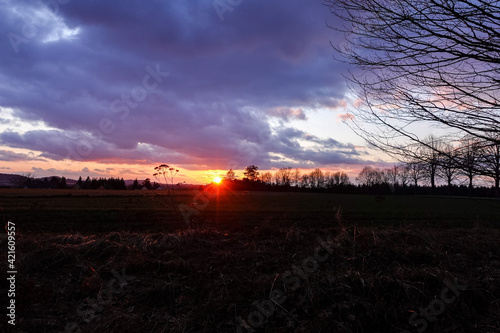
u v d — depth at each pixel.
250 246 7.33
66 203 27.05
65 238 7.25
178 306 4.77
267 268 6.00
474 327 4.32
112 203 27.36
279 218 18.77
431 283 5.22
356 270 5.65
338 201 36.00
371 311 4.51
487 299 4.89
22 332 4.04
